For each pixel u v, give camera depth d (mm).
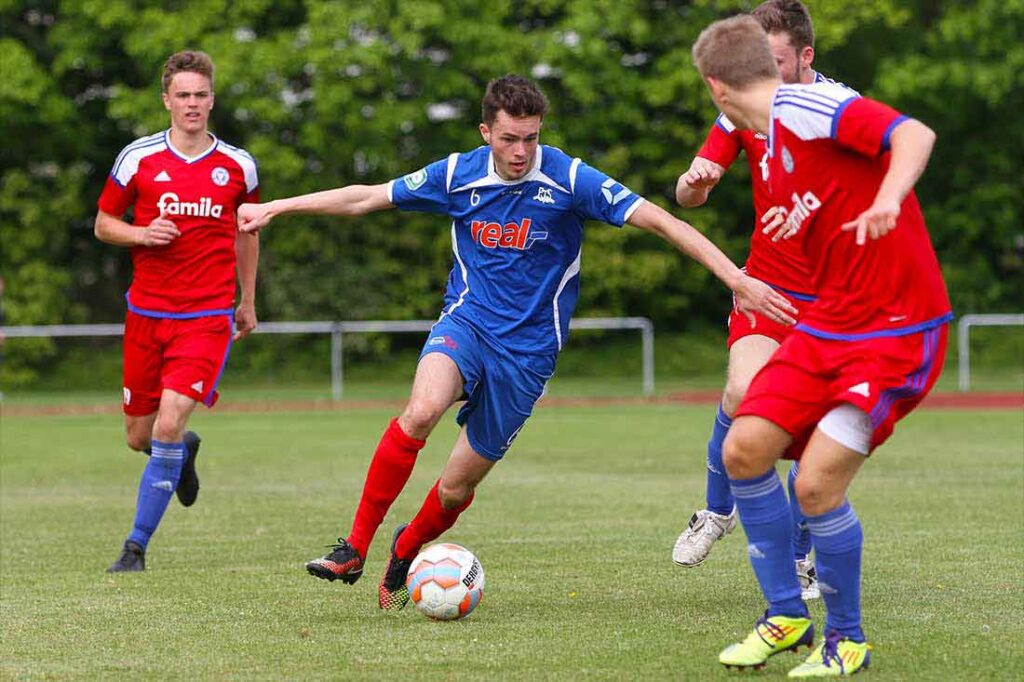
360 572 20469
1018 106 104312
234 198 27078
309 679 15945
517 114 19547
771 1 19984
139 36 88688
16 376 92688
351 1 89875
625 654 17141
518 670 16266
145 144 26719
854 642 16062
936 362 15719
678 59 96875
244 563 25453
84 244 104688
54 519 32281
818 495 15648
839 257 15664
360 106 91188
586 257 98938
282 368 94812
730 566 24391
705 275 103375
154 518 25141
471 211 20781
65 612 20500
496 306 20891
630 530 29031
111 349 97750
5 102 90125
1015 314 104312
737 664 16172
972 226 104312
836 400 15492
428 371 20250
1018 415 63000
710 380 94188
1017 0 92562
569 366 98750
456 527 29609
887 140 14797
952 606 20031
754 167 21094
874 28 104375
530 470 42031
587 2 94812
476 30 93000
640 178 99438
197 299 26812
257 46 88500
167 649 17766
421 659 16969
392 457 19969
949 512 30875
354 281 97062
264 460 46406
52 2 98188
